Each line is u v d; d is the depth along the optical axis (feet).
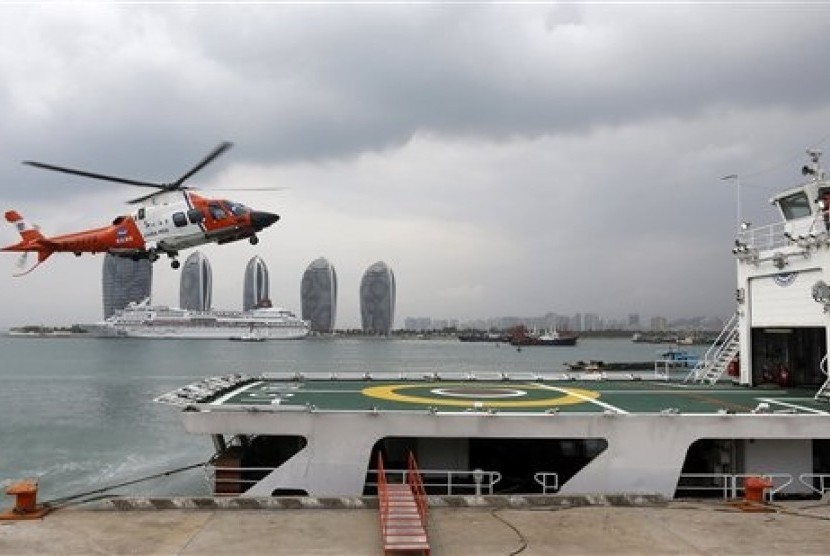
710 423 55.57
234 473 60.13
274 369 447.01
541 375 102.17
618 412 59.36
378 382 96.27
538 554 40.55
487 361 587.27
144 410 228.63
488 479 63.26
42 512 47.39
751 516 48.26
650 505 50.80
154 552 40.45
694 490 57.93
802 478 57.41
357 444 55.16
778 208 88.58
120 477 130.11
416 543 39.58
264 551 40.70
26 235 129.18
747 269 91.50
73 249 109.70
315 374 100.63
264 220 103.76
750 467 59.16
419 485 50.11
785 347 90.84
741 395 79.66
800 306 81.61
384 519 43.09
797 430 56.24
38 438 171.94
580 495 51.13
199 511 48.49
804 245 79.25
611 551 41.14
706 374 97.71
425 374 102.22
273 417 55.52
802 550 41.47
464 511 48.96
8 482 126.52
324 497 49.75
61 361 526.98
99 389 304.30
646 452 54.95
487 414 54.85
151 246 103.50
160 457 149.59
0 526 44.78
